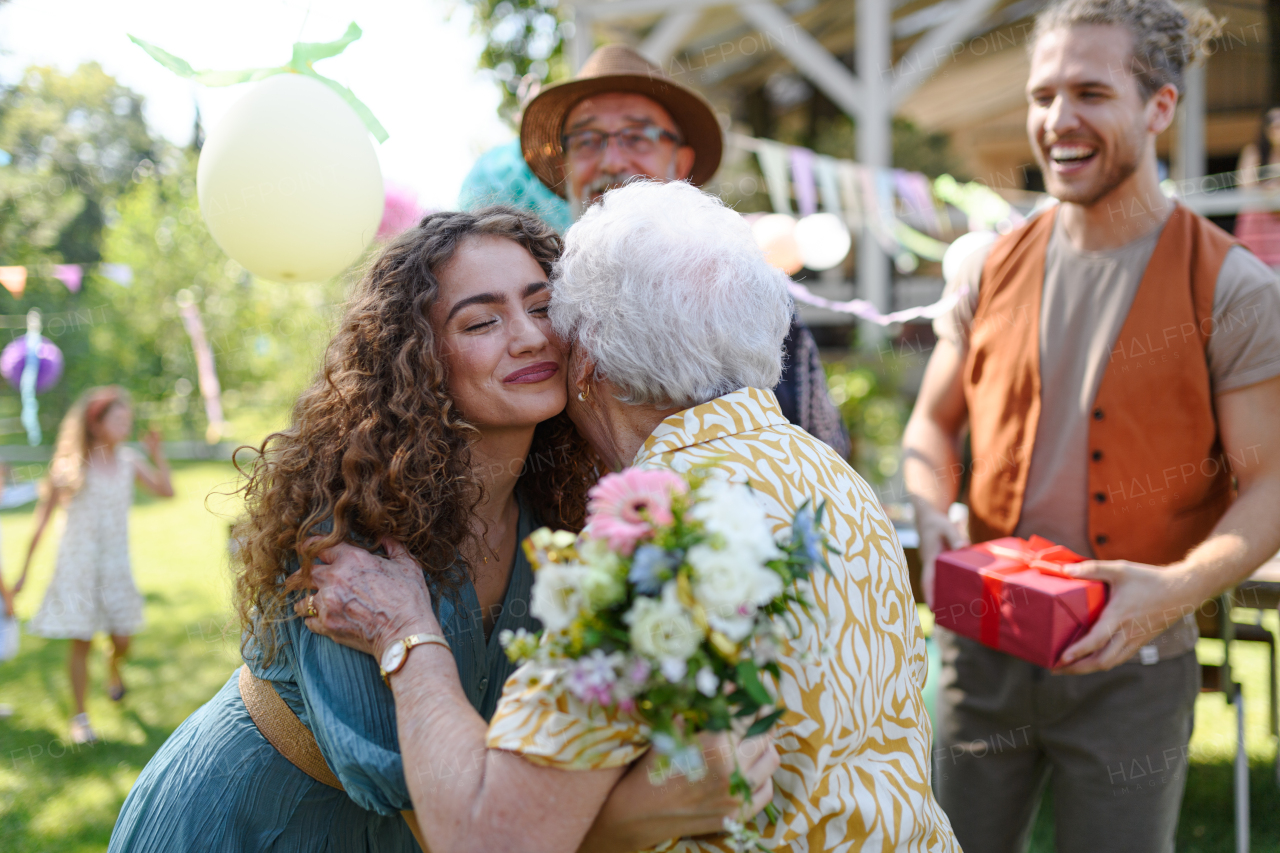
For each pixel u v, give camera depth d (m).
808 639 0.96
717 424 1.07
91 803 3.23
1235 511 1.70
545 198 2.69
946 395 2.18
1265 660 3.97
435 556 1.22
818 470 1.09
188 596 5.73
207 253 9.87
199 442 10.43
